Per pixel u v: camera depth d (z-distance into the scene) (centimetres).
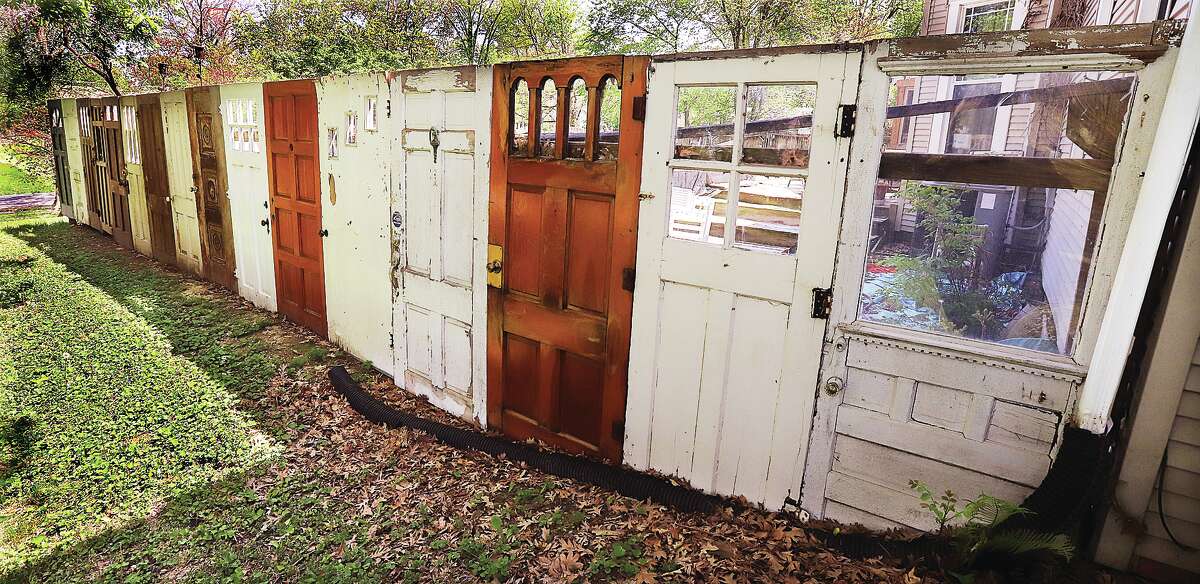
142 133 986
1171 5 428
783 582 302
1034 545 267
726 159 345
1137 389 286
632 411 400
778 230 473
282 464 432
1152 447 283
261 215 737
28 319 716
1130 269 245
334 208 611
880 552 311
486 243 456
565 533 353
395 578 325
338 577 326
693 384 371
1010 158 269
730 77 327
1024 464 283
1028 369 275
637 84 359
